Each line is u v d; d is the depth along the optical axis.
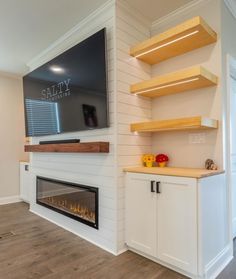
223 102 2.29
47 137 3.58
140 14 2.64
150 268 2.07
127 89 2.52
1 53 3.69
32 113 3.71
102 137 2.56
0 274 1.99
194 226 1.84
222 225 2.20
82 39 2.92
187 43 2.33
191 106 2.47
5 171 4.55
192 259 1.85
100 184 2.57
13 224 3.27
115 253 2.34
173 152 2.60
